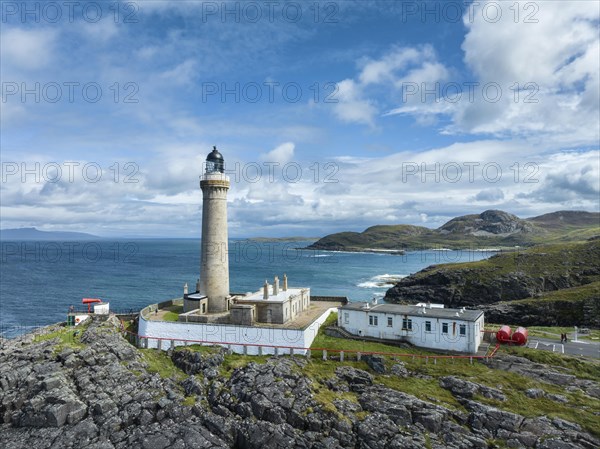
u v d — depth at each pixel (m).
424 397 41.88
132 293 144.88
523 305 102.00
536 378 45.53
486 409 38.97
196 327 55.25
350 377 45.91
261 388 41.75
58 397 39.47
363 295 149.75
